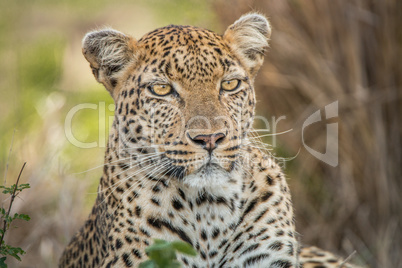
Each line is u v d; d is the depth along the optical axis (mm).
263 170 8453
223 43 8500
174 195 8117
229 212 8188
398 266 11031
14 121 14734
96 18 20609
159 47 8203
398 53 11031
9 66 17344
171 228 8133
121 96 8367
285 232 8336
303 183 11859
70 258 9586
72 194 11875
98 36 8516
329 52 11492
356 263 11008
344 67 11430
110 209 8344
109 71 8516
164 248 5203
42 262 10852
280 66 11797
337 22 11375
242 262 8273
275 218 8297
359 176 11414
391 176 11203
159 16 17906
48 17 20578
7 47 18375
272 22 11789
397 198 11203
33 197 12039
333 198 11734
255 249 8227
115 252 8125
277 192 8422
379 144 11148
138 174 8148
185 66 8023
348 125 11359
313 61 11539
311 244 11609
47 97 15617
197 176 7809
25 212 12023
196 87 8000
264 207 8281
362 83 11258
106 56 8461
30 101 15758
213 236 8227
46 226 11523
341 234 11562
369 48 11234
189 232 8188
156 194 8102
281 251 8234
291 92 11891
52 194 12219
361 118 11211
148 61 8180
